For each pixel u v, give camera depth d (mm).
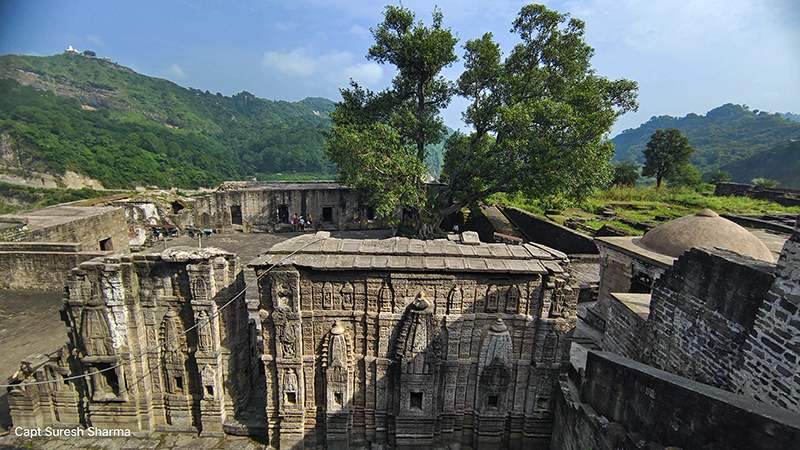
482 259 10492
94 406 11297
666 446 7707
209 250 10703
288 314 10195
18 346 14633
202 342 10758
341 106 31234
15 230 20766
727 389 8766
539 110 22531
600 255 17875
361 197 36312
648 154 55719
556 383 10992
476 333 10750
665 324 11016
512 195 26172
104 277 10312
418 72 29562
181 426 11617
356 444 11469
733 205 37812
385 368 10812
